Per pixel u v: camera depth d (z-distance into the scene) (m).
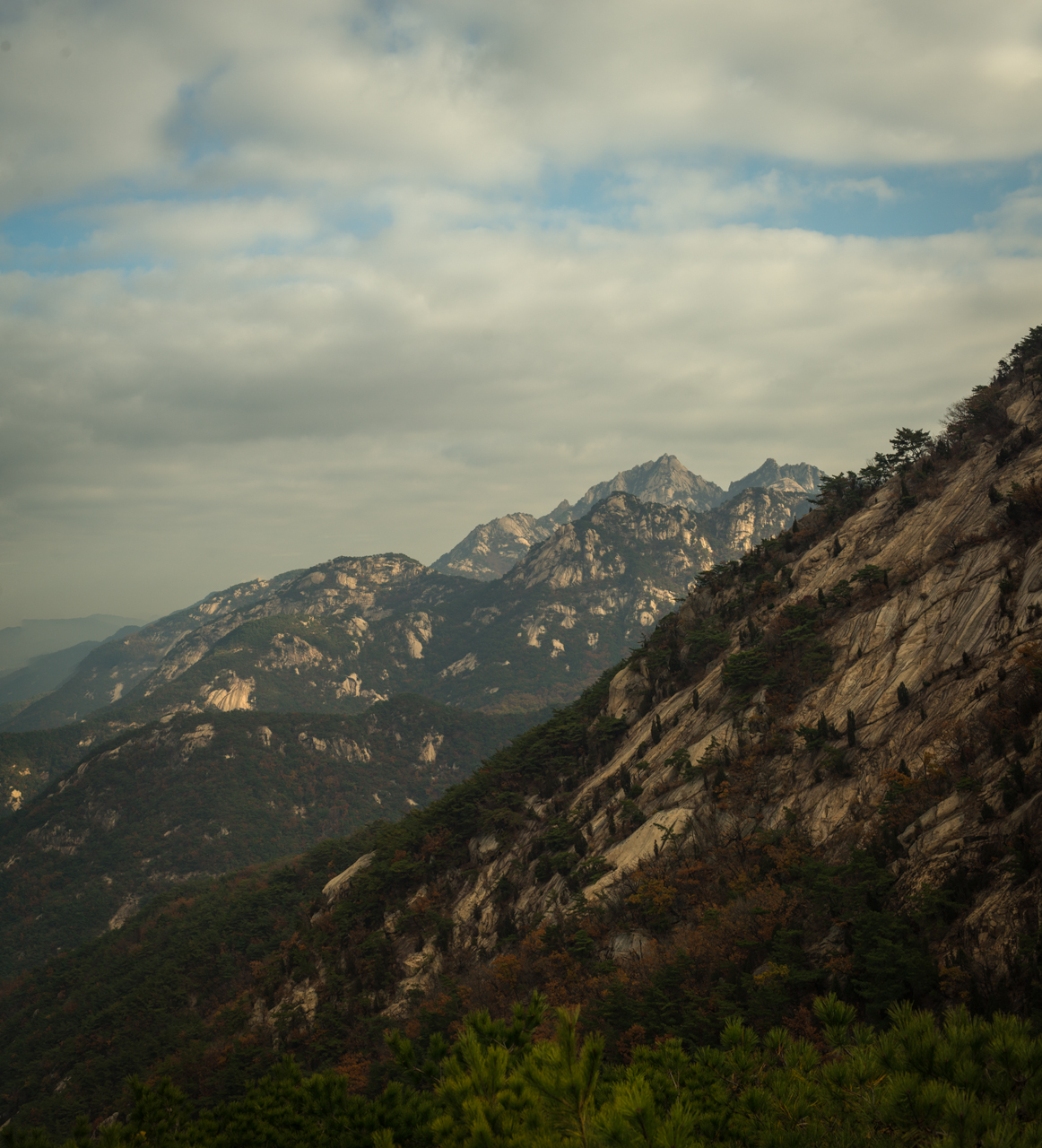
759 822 74.94
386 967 103.62
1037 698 55.66
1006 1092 12.35
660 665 114.38
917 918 46.69
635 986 62.59
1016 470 78.75
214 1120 25.88
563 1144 12.96
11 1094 133.75
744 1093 15.25
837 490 115.81
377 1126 22.39
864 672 77.31
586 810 100.69
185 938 169.62
